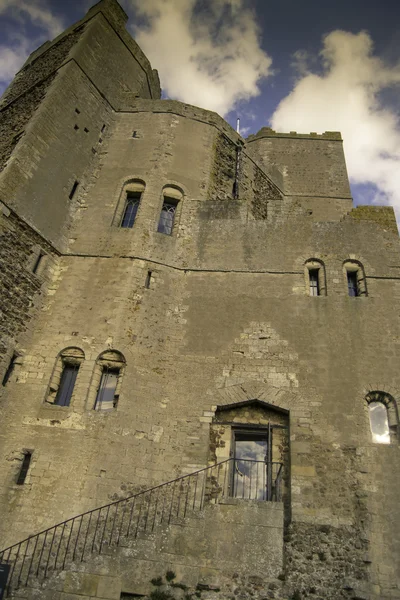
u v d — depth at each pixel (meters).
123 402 14.15
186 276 17.36
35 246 16.30
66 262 17.06
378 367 14.80
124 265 16.88
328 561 11.72
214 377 15.06
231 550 11.03
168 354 15.55
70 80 20.03
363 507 12.53
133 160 20.05
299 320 15.95
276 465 13.63
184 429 14.16
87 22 23.38
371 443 13.50
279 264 17.34
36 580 10.41
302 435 13.75
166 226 18.75
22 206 16.14
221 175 21.34
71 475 12.97
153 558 10.81
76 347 15.16
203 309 16.52
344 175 27.69
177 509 12.82
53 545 12.02
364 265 17.02
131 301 16.08
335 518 12.40
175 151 20.53
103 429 13.66
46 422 13.81
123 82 23.03
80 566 10.56
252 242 17.98
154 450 13.71
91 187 19.28
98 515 12.02
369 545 11.98
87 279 16.61
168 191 19.47
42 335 15.41
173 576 10.66
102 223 18.11
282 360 15.20
